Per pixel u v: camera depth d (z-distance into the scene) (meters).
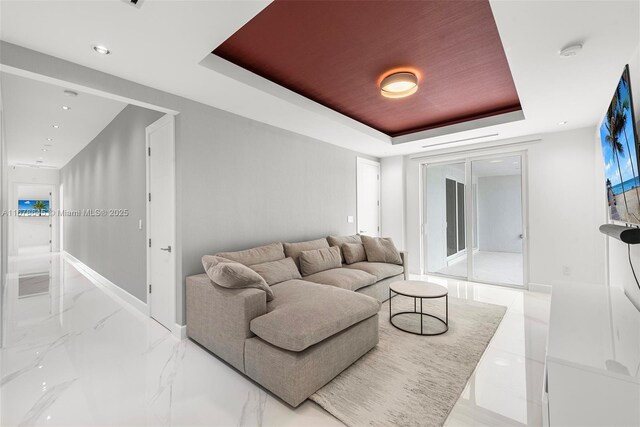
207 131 2.91
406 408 1.72
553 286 2.18
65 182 7.88
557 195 3.94
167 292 2.90
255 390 1.92
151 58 2.06
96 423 1.61
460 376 2.05
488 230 4.66
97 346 2.54
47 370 2.15
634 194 1.50
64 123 4.48
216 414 1.68
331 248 3.89
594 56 2.02
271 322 1.90
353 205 5.08
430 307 3.54
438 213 5.28
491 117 3.70
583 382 1.03
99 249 4.82
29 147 5.91
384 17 1.94
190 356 2.36
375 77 2.80
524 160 4.24
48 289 4.39
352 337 2.16
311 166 4.23
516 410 1.72
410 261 5.48
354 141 4.46
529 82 2.43
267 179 3.56
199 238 2.82
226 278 2.08
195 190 2.80
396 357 2.32
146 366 2.21
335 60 2.48
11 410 1.71
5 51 1.83
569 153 3.85
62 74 2.05
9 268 6.07
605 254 3.42
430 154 5.13
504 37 1.83
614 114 1.79
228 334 2.14
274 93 2.76
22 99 3.58
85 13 1.58
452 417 1.66
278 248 3.31
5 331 2.87
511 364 2.23
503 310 3.41
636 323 1.44
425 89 3.08
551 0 1.50
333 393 1.86
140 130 3.43
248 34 2.11
